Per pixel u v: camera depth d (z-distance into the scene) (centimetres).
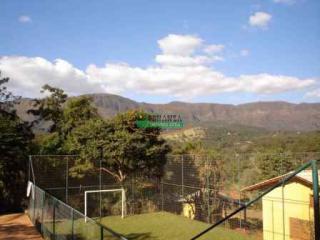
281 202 1521
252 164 1931
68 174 2133
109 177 2206
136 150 2153
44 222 1305
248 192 1859
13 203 2075
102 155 2147
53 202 1128
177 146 3084
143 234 1688
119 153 2114
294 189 1466
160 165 2252
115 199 2183
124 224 1903
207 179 1942
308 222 1388
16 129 2281
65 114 2930
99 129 2159
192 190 2033
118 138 2133
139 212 2200
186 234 1678
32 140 2606
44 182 2072
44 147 2628
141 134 2189
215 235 1658
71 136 2653
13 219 1742
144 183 2248
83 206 2103
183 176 2089
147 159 2214
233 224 1802
